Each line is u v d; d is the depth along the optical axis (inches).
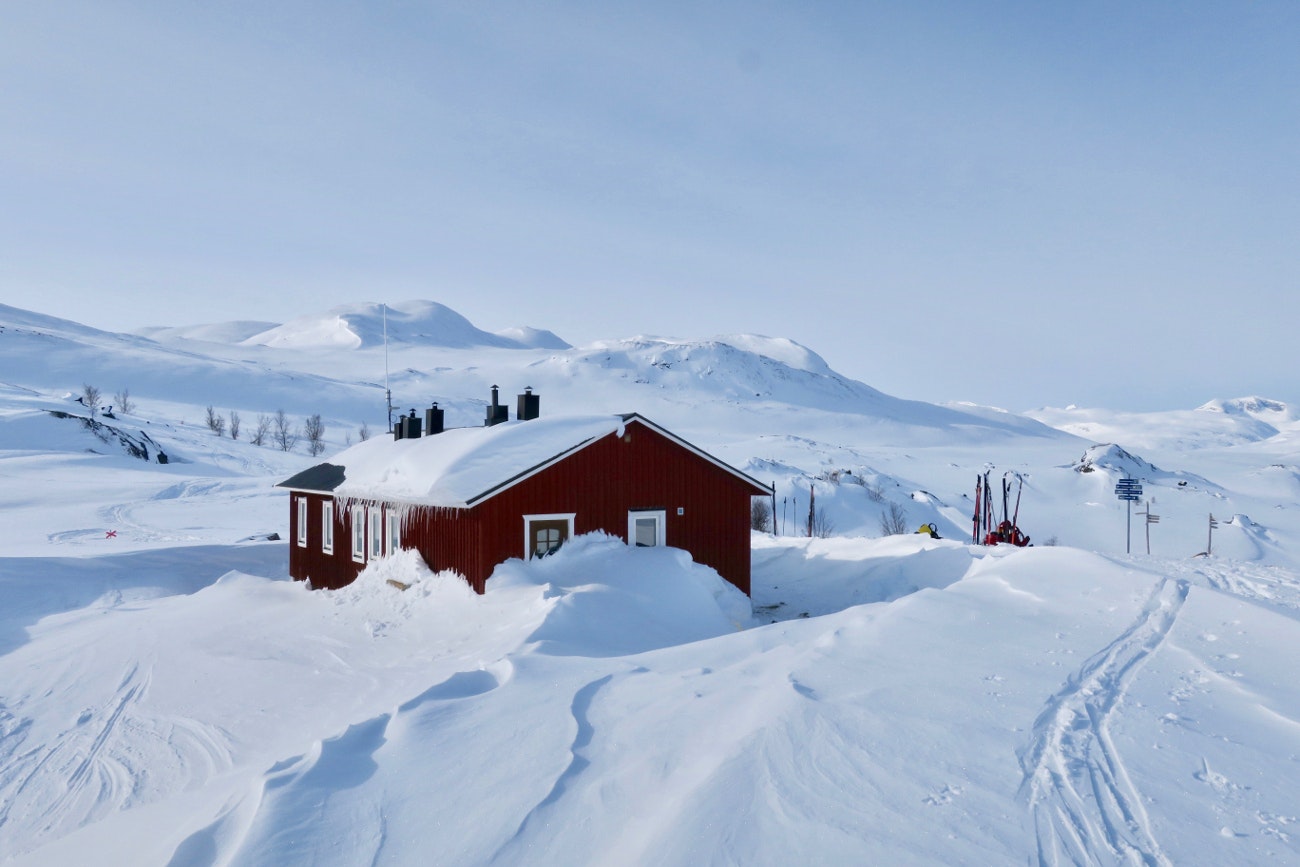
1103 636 411.8
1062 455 7298.2
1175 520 3595.0
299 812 286.2
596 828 261.1
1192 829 219.5
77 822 395.5
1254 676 340.8
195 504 2225.6
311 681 569.3
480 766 313.6
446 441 887.1
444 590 743.7
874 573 914.7
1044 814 229.8
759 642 460.1
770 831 234.5
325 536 1016.9
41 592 966.4
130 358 7391.7
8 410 3395.7
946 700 321.4
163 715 534.3
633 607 647.1
